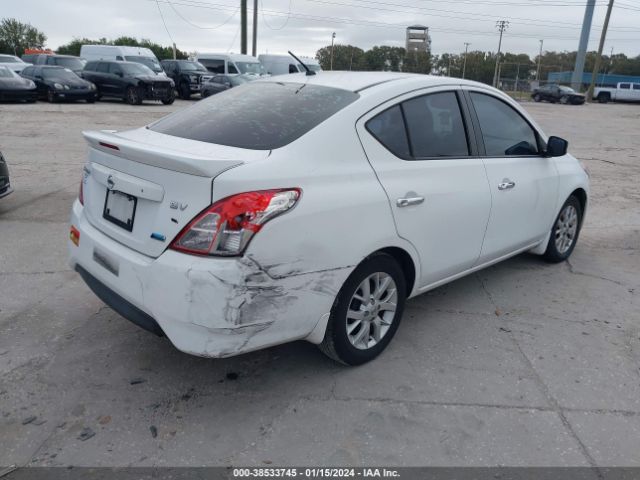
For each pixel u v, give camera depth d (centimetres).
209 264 256
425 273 362
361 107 321
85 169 342
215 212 257
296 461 261
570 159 523
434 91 368
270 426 284
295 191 274
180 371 330
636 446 279
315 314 292
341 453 267
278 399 306
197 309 258
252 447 269
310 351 357
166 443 269
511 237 438
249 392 312
